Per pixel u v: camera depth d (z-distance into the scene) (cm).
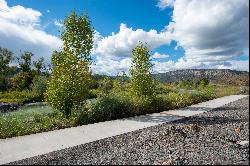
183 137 914
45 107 2595
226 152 735
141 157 707
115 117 1410
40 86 3956
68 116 1345
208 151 747
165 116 1453
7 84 6012
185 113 1570
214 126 1130
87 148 815
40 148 827
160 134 967
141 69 1762
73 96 1339
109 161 681
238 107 1853
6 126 1086
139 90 1736
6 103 3027
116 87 2239
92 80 1410
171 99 1920
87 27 1402
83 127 1158
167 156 710
